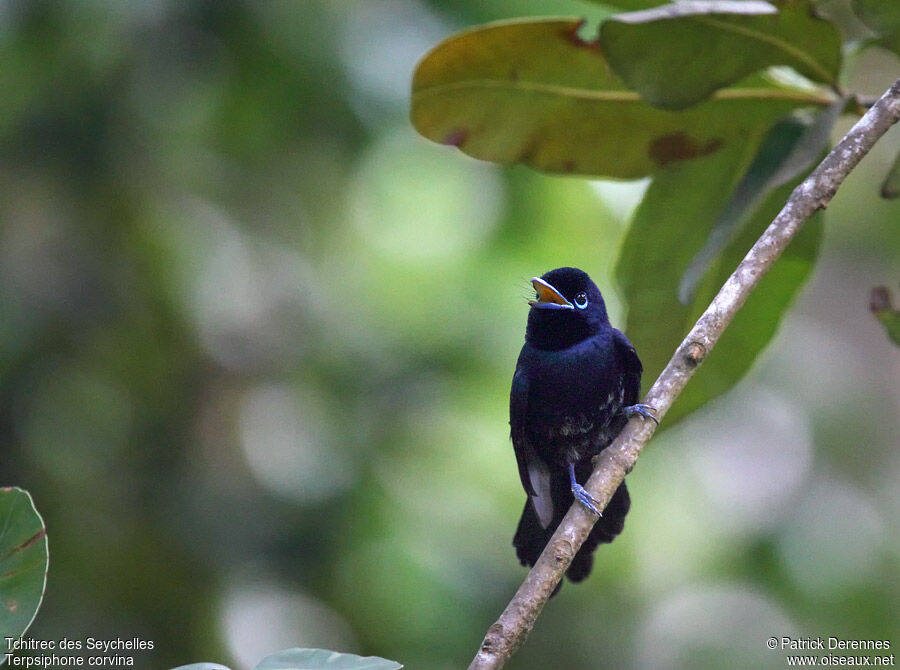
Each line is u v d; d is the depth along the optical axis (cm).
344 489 1212
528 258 1383
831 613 1393
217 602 1154
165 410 1234
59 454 1172
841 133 1406
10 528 439
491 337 1330
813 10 593
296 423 1259
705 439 1531
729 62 616
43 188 1217
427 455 1266
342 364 1308
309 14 1223
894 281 1727
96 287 1228
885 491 1571
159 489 1200
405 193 1371
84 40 1166
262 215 1334
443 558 1205
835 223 1692
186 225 1288
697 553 1446
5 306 1178
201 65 1219
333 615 1170
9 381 1170
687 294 618
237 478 1228
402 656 1152
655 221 721
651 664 1349
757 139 693
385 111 1246
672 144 699
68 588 1120
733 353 721
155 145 1239
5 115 1186
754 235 707
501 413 1297
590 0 686
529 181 1362
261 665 416
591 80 676
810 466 1552
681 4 591
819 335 1758
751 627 1384
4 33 1130
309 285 1345
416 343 1324
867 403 1688
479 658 450
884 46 646
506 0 1253
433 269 1373
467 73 673
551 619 1290
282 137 1288
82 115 1196
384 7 1262
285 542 1188
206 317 1285
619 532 666
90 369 1217
